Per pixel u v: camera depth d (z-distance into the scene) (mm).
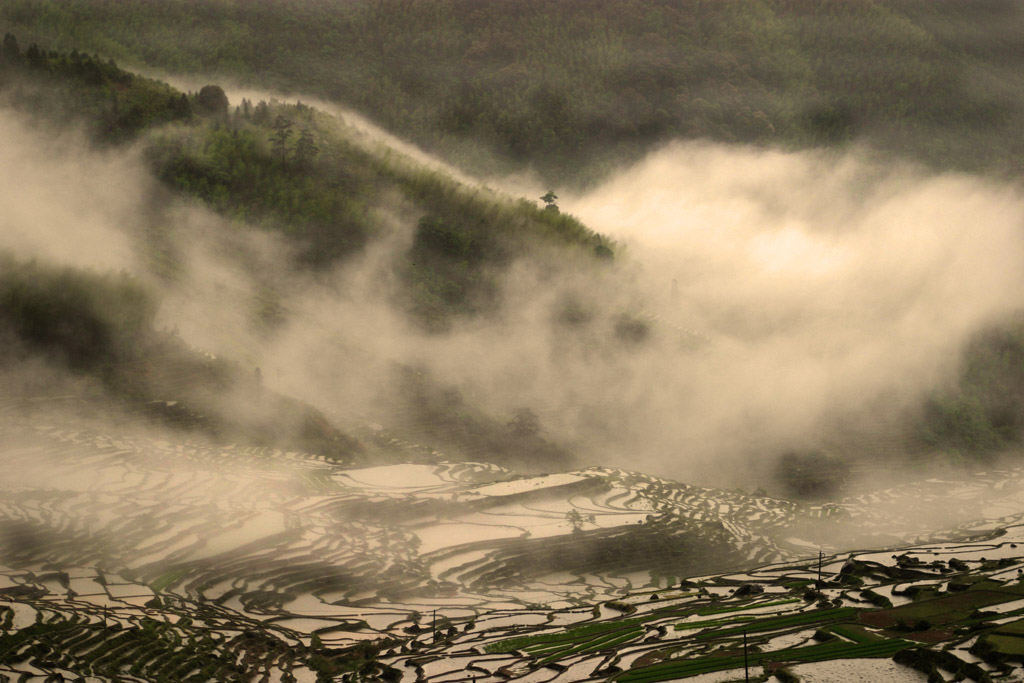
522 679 45281
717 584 62719
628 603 59375
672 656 45375
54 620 51094
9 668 45250
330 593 62531
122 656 47906
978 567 57656
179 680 46094
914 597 51062
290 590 61531
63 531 62719
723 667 42344
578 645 50062
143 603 55469
